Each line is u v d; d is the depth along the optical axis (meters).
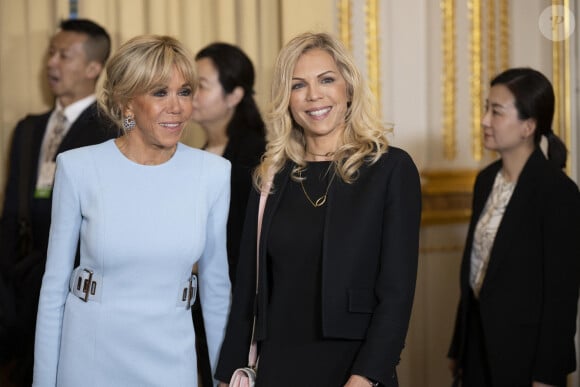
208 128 3.72
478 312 3.21
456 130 4.93
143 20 4.40
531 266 2.98
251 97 3.72
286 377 2.28
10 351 3.51
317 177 2.43
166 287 2.34
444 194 4.87
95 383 2.27
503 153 3.23
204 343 3.11
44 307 2.35
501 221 3.06
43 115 3.94
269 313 2.38
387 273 2.24
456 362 3.35
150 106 2.28
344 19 4.65
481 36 4.96
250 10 4.52
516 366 2.96
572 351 2.94
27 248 3.81
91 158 2.35
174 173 2.39
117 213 2.30
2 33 4.23
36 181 3.80
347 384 2.15
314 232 2.34
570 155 4.62
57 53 3.87
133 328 2.29
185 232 2.35
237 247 3.29
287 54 2.46
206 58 3.63
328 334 2.22
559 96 4.70
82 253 2.35
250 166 3.39
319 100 2.41
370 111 2.46
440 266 4.92
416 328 4.86
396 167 2.33
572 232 2.93
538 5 5.07
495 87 3.21
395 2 4.77
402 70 4.80
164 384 2.32
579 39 4.61
